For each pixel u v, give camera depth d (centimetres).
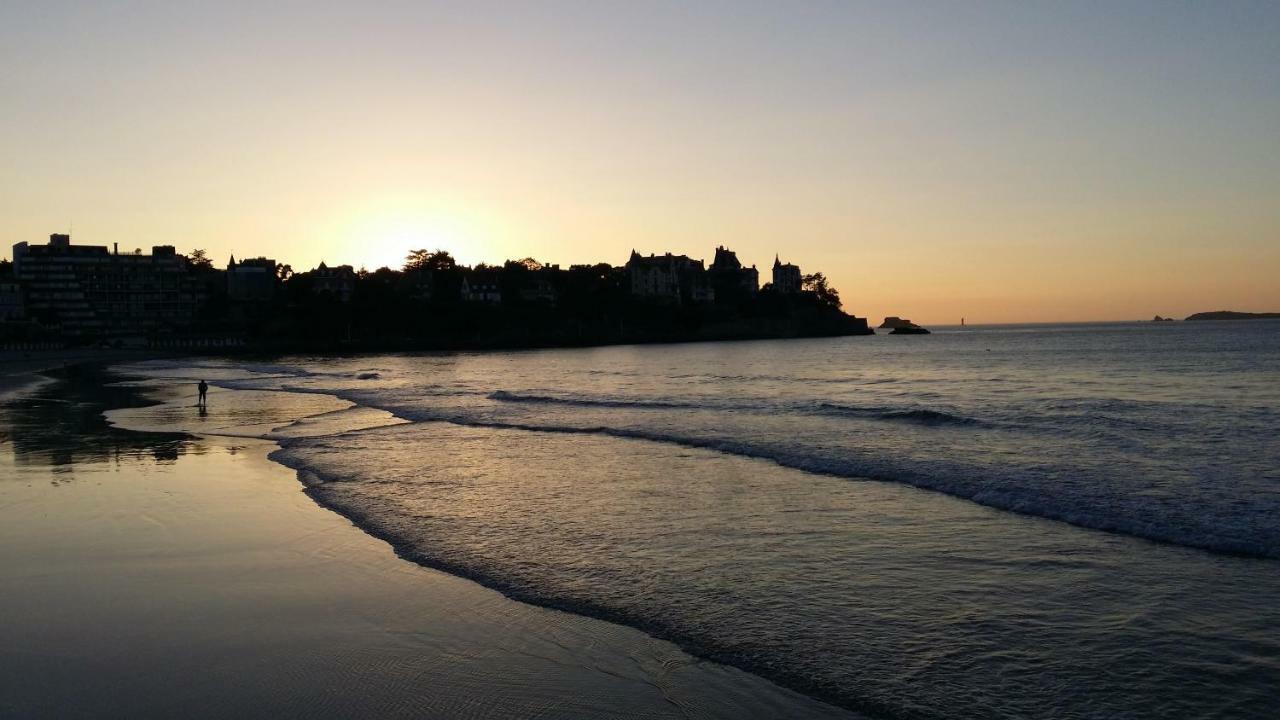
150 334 16225
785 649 840
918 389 5000
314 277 19412
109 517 1459
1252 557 1130
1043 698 722
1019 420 2908
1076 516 1385
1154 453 2052
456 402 4356
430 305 17475
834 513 1470
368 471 1994
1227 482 1627
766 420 3108
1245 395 3941
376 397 4812
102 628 898
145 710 695
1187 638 853
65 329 16362
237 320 17862
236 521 1433
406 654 829
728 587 1049
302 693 732
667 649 843
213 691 734
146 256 17625
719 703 716
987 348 12925
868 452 2181
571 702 717
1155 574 1071
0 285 16212
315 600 1002
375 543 1284
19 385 6119
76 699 716
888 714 695
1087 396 4078
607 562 1172
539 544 1275
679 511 1506
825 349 14838
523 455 2262
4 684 748
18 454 2314
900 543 1254
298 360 12056
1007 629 889
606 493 1689
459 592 1034
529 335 18450
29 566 1144
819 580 1073
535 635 884
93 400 4581
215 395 5022
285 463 2133
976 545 1236
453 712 696
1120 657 808
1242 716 681
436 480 1861
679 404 3962
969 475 1781
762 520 1423
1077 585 1035
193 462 2153
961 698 723
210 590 1039
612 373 7969
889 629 895
